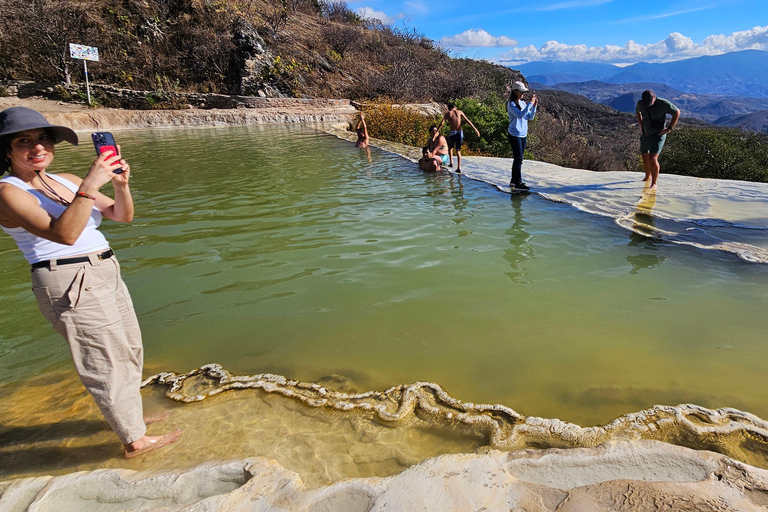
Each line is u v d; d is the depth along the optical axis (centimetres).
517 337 322
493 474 192
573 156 2261
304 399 261
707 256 462
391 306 375
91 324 200
